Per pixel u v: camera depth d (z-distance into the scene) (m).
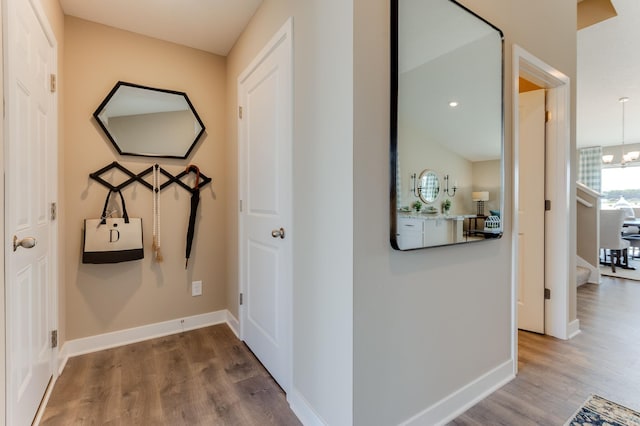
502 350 1.76
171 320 2.45
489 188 1.63
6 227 1.15
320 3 1.33
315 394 1.37
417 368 1.36
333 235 1.25
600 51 3.29
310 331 1.41
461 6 1.49
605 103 4.91
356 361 1.15
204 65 2.56
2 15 1.13
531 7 1.95
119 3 1.96
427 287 1.39
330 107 1.26
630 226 5.63
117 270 2.24
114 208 2.21
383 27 1.22
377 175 1.21
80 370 1.88
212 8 2.01
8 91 1.16
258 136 2.00
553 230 2.33
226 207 2.66
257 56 1.99
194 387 1.72
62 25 1.99
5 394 1.14
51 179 1.72
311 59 1.40
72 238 2.08
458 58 1.48
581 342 2.23
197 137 2.50
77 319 2.10
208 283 2.61
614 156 7.90
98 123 2.15
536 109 2.38
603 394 1.62
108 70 2.19
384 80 1.23
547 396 1.61
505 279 1.78
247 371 1.89
